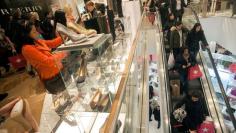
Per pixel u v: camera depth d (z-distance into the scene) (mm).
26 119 1165
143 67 3004
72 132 1290
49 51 1512
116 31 2816
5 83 2607
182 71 4977
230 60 7164
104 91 1484
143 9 6340
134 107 1927
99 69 1546
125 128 1384
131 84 1905
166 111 3574
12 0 2896
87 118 1367
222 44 7887
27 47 1390
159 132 4109
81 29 1554
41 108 1628
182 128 3943
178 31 5633
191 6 8438
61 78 1482
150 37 5258
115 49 2191
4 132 1078
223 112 4078
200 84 4668
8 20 2572
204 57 5430
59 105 1496
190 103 4176
